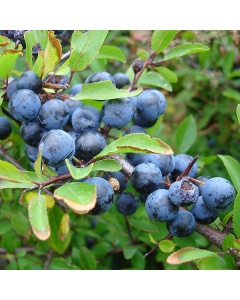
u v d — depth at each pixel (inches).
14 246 8.9
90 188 4.5
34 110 5.5
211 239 5.4
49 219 6.7
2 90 5.9
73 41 5.7
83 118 5.6
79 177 4.5
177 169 5.8
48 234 4.5
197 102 12.4
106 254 9.5
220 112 11.6
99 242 9.8
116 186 5.4
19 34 6.6
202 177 5.7
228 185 5.2
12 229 9.9
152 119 6.4
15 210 8.6
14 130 7.4
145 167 5.3
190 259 4.6
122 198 6.5
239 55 11.3
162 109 6.4
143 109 6.3
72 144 5.1
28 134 5.6
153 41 6.4
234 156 11.8
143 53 7.1
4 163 4.8
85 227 9.9
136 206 6.5
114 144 5.0
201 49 6.5
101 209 5.1
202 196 5.3
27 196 6.0
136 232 8.2
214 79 11.0
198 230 5.5
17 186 4.8
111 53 7.6
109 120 5.7
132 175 5.3
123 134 6.4
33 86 5.6
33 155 5.9
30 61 6.1
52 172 5.3
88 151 5.3
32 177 5.1
